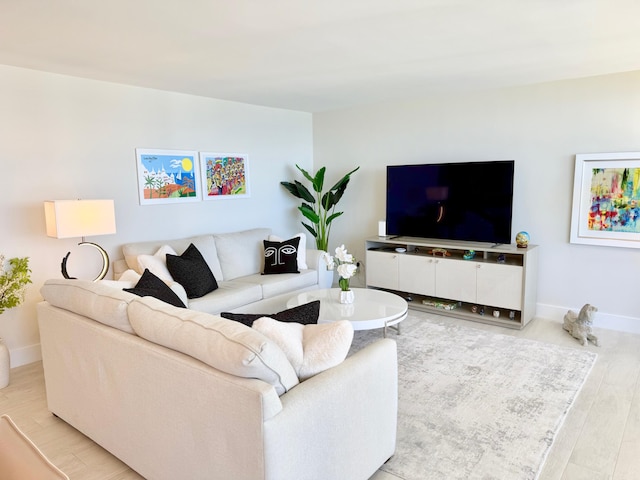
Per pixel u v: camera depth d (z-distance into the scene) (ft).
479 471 6.99
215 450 5.45
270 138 18.08
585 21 8.14
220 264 14.75
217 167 16.07
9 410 9.20
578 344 12.23
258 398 4.84
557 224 14.01
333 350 6.07
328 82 13.29
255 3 6.99
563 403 9.02
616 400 9.16
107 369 7.00
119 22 7.77
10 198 11.14
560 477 6.85
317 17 7.69
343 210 19.30
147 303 6.75
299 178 19.61
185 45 9.23
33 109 11.39
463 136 15.57
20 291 10.51
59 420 8.79
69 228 10.45
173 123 14.58
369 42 9.23
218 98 15.81
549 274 14.34
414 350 11.91
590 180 13.19
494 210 14.42
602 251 13.33
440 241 15.58
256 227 17.85
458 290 14.66
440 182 15.53
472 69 11.85
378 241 16.49
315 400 5.44
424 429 8.16
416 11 7.50
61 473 3.39
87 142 12.48
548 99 13.73
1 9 7.08
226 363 5.21
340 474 5.99
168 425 6.07
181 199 14.97
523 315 13.38
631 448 7.55
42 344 8.57
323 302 12.17
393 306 11.70
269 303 13.16
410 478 6.85
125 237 13.56
